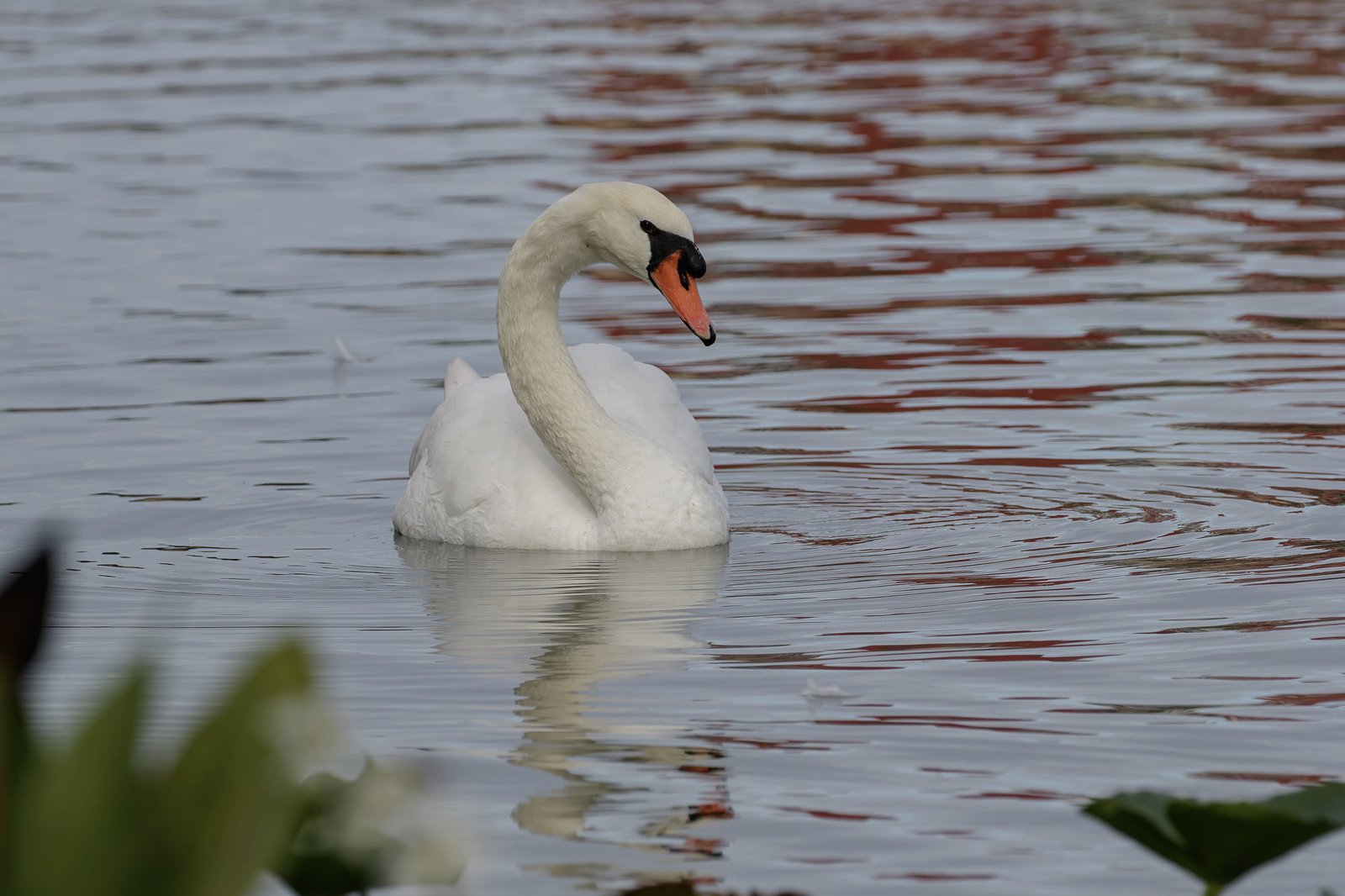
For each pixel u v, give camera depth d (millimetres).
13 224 22594
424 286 19438
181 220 22781
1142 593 10445
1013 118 29094
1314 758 7633
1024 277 19406
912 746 7879
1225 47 36062
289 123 29609
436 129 28969
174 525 12508
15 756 2225
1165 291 18562
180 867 2164
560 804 7156
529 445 12609
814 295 18906
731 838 6781
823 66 35000
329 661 9391
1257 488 12742
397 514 12648
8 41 40031
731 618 10211
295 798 2639
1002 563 11242
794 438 14461
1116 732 8008
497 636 9883
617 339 17734
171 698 8711
